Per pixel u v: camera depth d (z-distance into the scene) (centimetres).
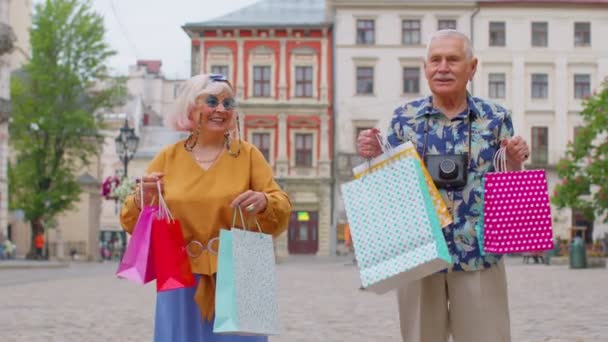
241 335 427
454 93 445
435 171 441
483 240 435
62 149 4856
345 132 5453
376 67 5472
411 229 409
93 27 4781
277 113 5469
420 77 5472
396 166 417
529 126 5503
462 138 447
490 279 442
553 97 5500
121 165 7231
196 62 5497
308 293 1619
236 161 446
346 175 5388
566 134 5494
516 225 429
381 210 416
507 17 5494
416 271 407
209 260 434
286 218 445
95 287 1848
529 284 1841
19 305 1316
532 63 5494
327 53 5484
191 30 5466
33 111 4728
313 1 5741
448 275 441
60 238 4875
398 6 5462
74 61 4775
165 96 8281
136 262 420
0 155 4141
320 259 4803
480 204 441
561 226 5353
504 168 438
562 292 1555
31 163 4806
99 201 5012
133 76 8212
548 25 5506
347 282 2081
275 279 425
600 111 3266
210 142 449
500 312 443
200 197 436
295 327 971
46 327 982
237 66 5484
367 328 959
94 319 1080
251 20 5516
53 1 4738
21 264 3366
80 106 4897
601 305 1241
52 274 2664
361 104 5456
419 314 442
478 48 5484
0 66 4094
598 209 3350
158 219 423
